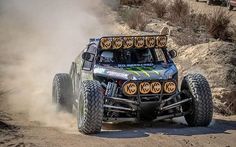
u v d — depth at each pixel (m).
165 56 21.11
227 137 17.92
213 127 19.61
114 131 18.95
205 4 59.06
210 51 31.25
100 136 17.94
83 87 18.52
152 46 20.81
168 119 21.52
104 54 20.77
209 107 18.97
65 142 16.70
